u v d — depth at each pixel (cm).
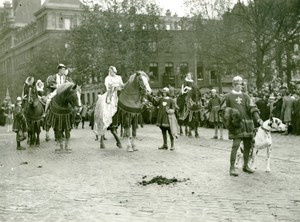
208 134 2266
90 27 4925
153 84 6938
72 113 1575
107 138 2161
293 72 3856
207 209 732
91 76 5209
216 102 1972
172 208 745
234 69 3809
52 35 8606
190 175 1042
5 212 752
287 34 3591
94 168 1185
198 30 4056
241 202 772
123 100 1519
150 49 5500
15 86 7256
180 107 2138
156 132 2458
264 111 2305
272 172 1059
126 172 1105
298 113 2103
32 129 1758
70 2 8812
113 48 4850
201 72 7044
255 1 3512
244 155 1066
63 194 875
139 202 792
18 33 11125
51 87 1714
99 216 709
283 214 693
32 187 954
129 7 5072
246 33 3734
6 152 1650
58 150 1591
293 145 1639
